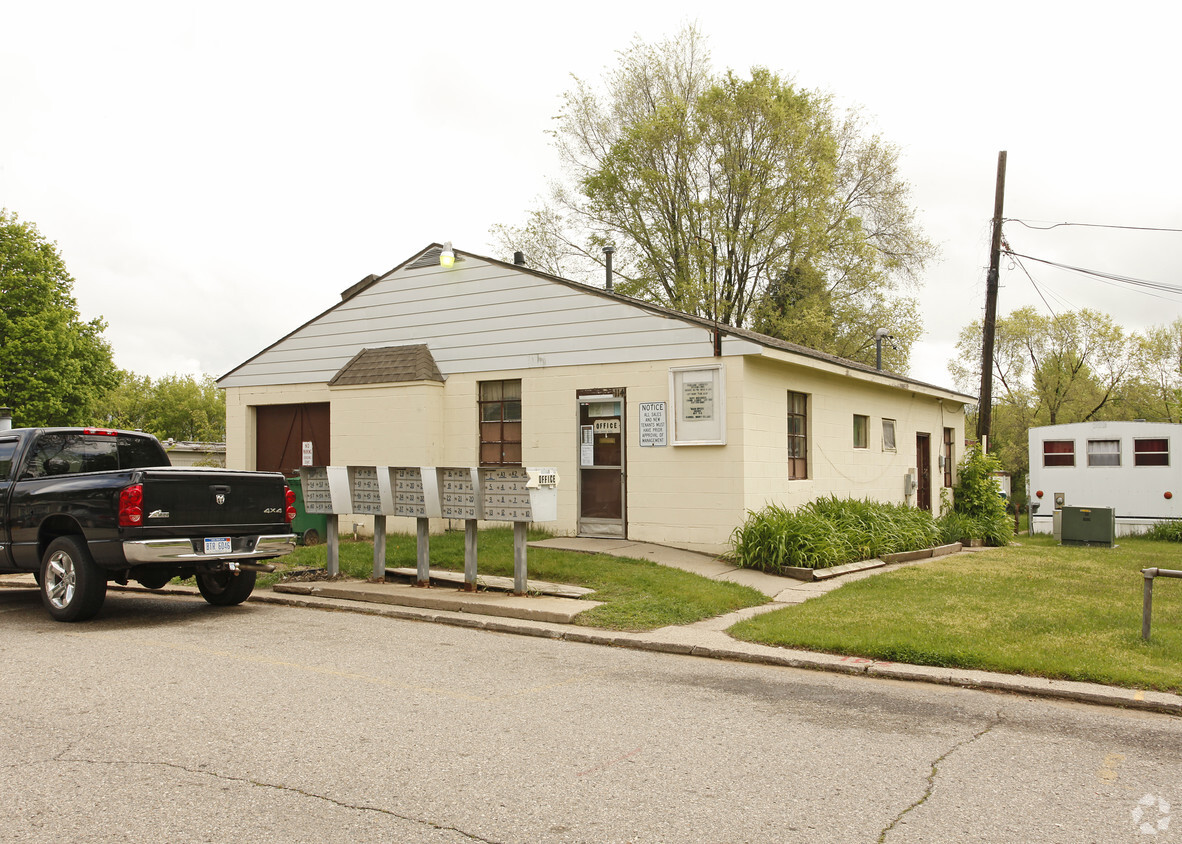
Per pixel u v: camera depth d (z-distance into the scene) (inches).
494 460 581.3
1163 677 242.2
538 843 140.9
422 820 149.7
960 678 252.5
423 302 613.3
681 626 329.7
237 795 160.6
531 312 564.7
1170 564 516.1
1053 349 1692.9
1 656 278.2
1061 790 167.0
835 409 608.7
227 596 381.4
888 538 544.4
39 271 1402.6
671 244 1123.3
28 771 172.9
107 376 1526.8
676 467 506.0
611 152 1131.9
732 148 1070.4
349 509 420.2
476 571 388.2
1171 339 1657.2
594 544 502.6
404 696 231.3
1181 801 161.9
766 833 145.4
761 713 219.9
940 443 828.0
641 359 520.7
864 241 1105.4
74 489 338.3
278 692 234.1
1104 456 840.9
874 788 167.0
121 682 244.1
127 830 145.1
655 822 149.6
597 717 213.8
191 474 340.2
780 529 458.9
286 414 681.0
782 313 1136.2
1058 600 366.9
